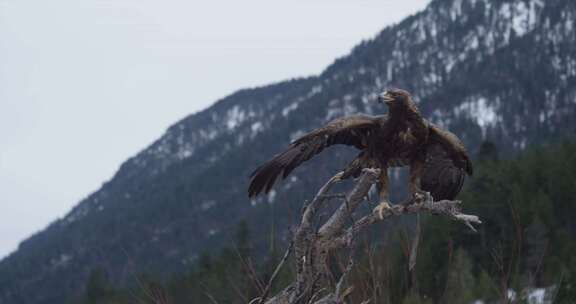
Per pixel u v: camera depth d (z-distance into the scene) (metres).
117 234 161.75
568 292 9.77
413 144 7.98
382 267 6.44
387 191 8.05
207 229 135.75
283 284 7.02
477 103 174.75
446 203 6.55
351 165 8.08
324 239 6.68
